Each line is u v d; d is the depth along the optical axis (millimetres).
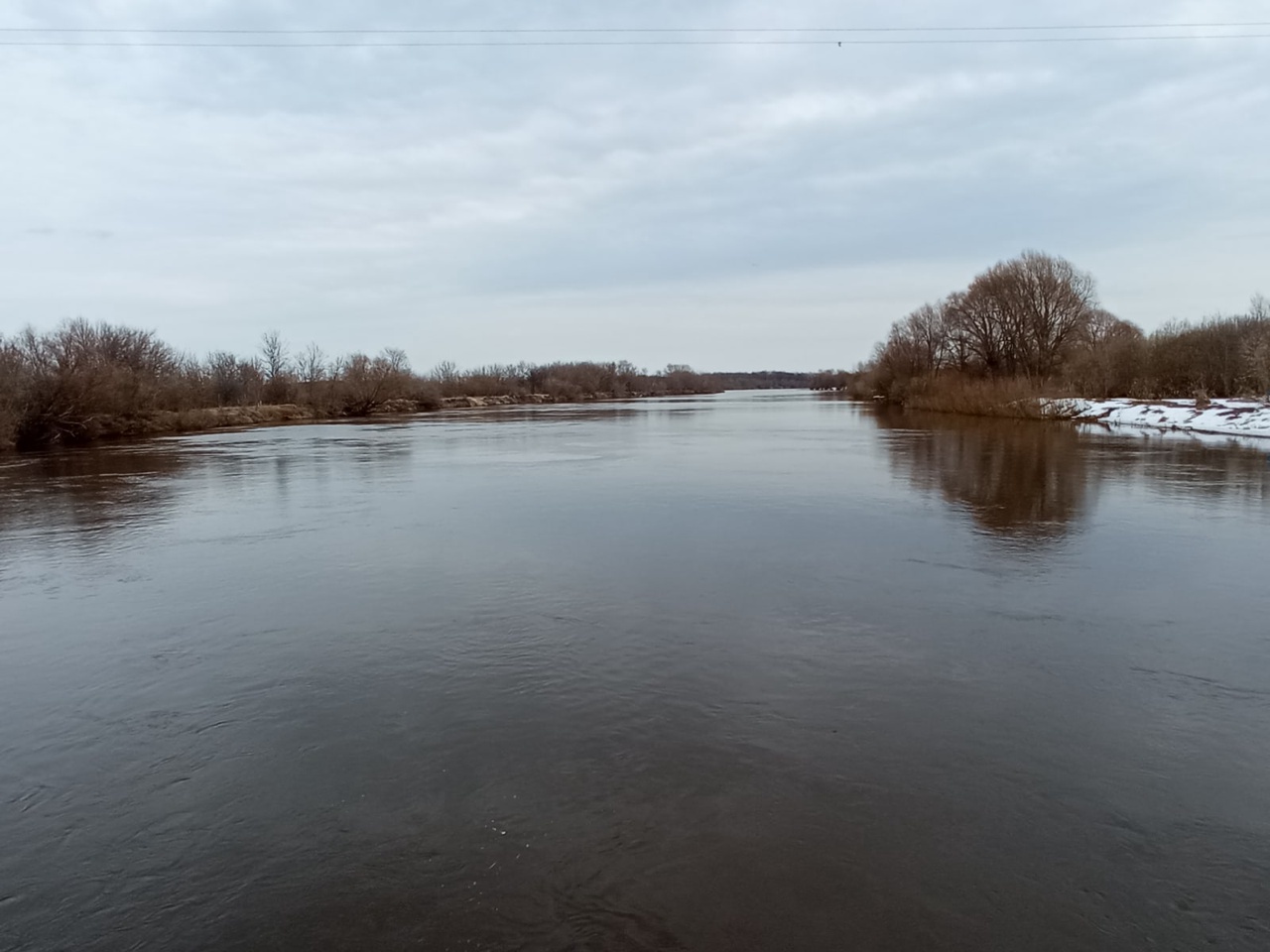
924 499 15891
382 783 5301
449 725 6113
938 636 7867
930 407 52781
